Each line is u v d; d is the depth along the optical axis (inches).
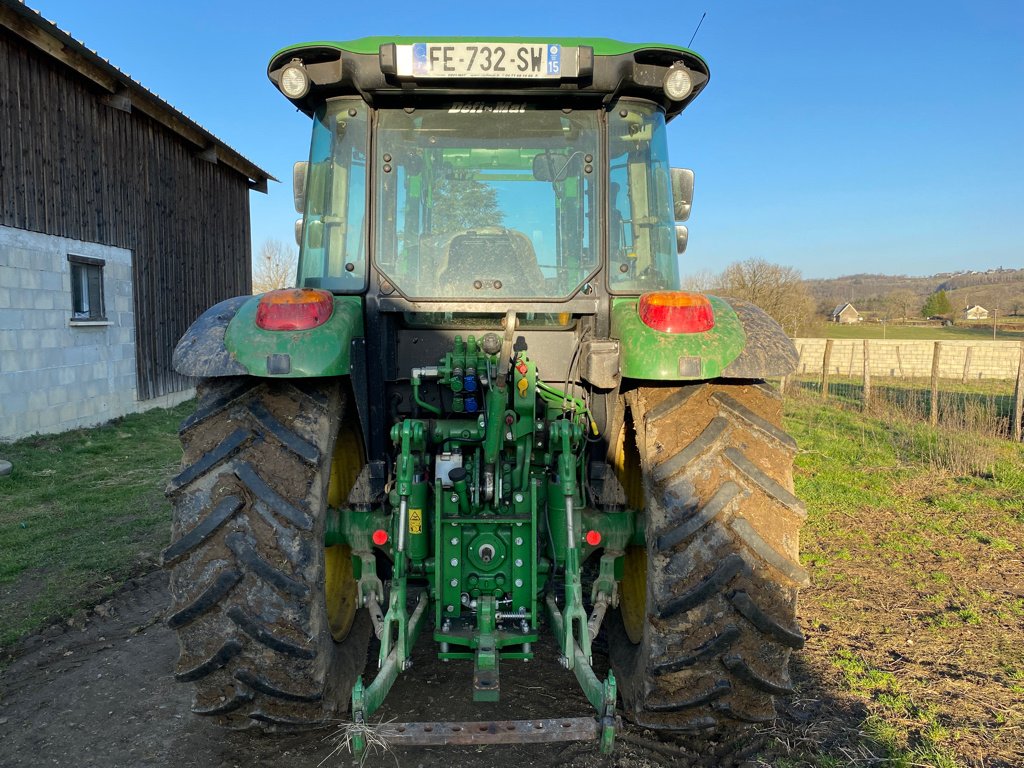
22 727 118.0
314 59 114.3
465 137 119.4
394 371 121.2
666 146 124.8
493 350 102.7
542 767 104.7
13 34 370.6
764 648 94.7
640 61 114.9
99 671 137.1
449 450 109.9
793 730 114.0
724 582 92.6
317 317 99.0
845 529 223.6
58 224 406.0
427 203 119.2
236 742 112.3
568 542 101.8
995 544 207.2
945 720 117.3
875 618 158.1
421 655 141.3
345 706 107.7
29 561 197.5
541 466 113.7
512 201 119.6
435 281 118.7
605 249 119.0
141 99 473.7
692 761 106.7
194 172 574.9
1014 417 402.0
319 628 94.6
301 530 93.2
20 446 354.6
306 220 122.3
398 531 101.2
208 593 91.4
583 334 120.7
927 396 608.4
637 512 115.1
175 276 543.2
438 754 108.1
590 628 108.0
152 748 111.2
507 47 110.2
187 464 96.0
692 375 97.1
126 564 195.2
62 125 410.6
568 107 119.3
